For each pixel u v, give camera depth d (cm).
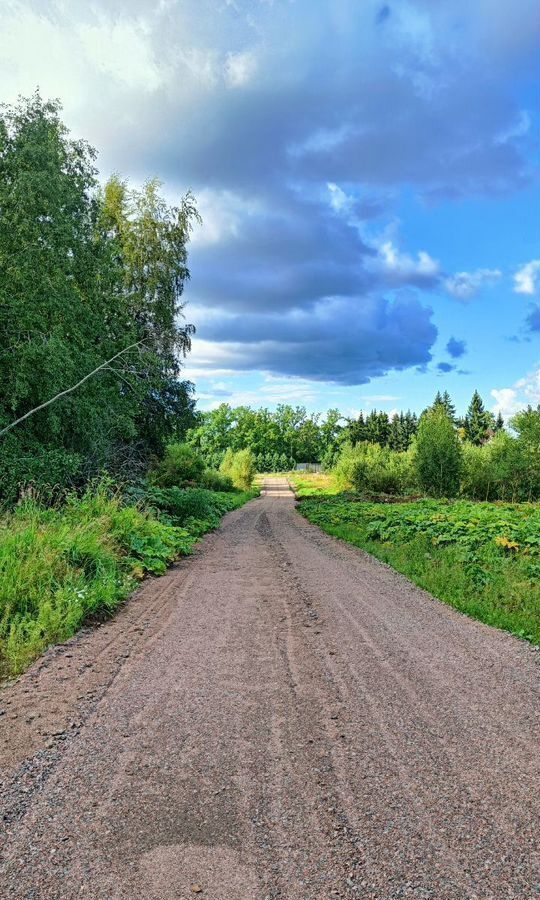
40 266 1540
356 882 225
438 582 851
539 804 281
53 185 1589
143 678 464
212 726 372
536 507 2531
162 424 2691
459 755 332
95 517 1057
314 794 290
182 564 1129
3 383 1449
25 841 253
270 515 2809
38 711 398
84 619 651
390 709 400
